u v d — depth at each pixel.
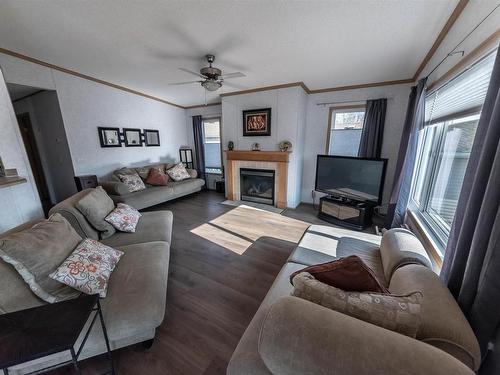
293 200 4.16
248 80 3.50
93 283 1.26
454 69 1.63
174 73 3.21
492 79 0.93
